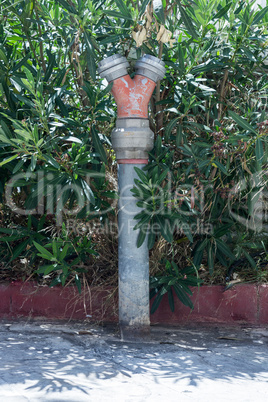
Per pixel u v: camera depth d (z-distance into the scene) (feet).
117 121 11.91
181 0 12.48
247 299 14.19
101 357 10.55
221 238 14.69
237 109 13.97
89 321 13.65
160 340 12.18
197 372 9.82
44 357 10.29
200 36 12.99
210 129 12.54
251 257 14.60
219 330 13.43
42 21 12.65
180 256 14.60
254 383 9.35
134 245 11.98
